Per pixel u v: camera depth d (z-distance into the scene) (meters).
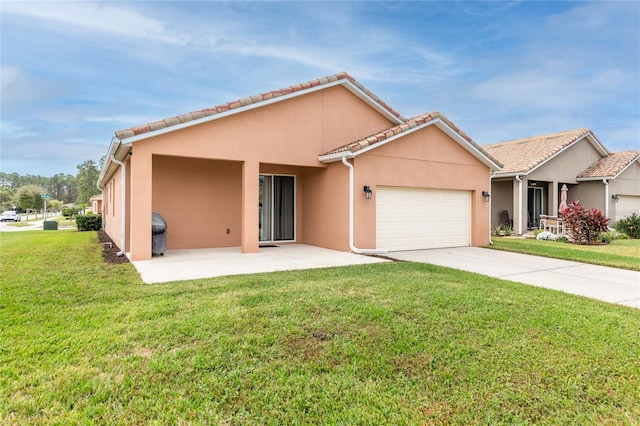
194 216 13.16
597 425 3.10
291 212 15.05
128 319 5.19
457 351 4.32
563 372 3.93
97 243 15.15
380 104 14.14
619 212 22.91
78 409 3.18
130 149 10.41
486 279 8.06
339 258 11.03
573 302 6.42
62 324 5.01
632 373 3.93
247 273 8.55
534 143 24.16
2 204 78.50
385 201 12.99
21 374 3.71
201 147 10.98
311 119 12.95
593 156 24.11
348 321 5.17
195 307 5.71
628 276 9.08
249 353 4.20
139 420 3.06
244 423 3.04
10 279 7.64
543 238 18.02
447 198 14.45
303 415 3.15
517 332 4.92
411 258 11.56
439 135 13.96
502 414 3.22
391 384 3.63
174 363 3.93
